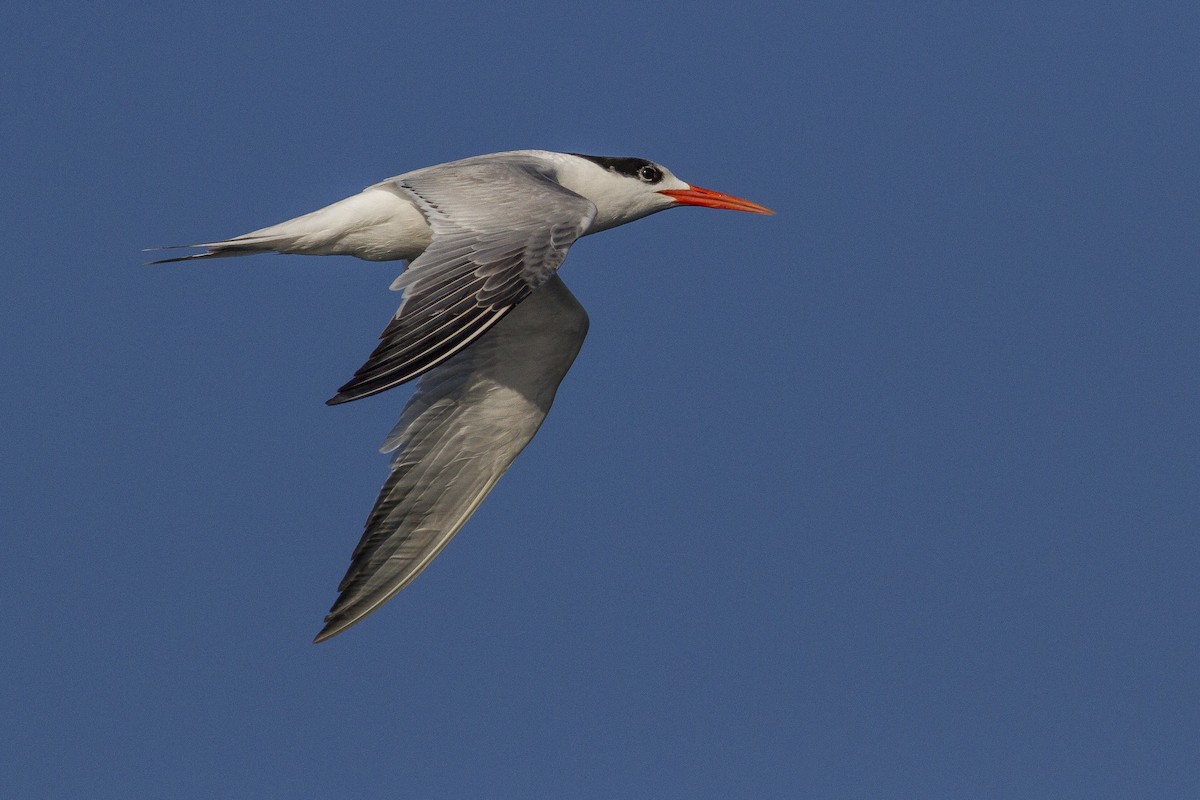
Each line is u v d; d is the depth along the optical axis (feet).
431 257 36.78
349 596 46.52
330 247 43.68
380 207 43.21
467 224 38.22
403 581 47.19
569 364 48.47
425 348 34.65
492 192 39.93
